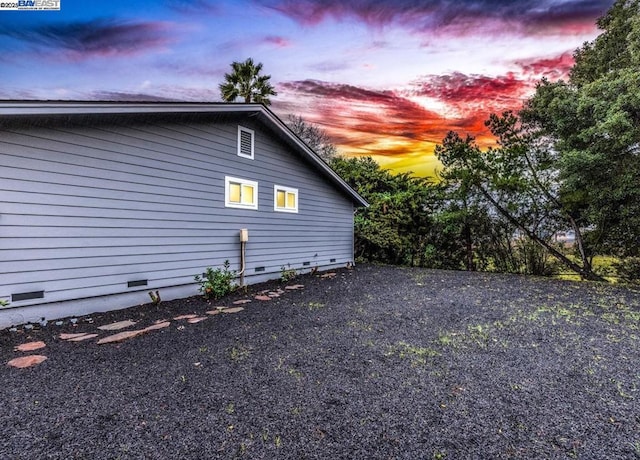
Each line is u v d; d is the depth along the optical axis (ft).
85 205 15.55
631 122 22.84
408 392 8.38
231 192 23.34
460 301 19.81
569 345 12.12
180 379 8.96
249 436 6.46
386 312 16.96
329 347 11.69
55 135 14.53
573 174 26.37
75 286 15.20
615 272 29.86
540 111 29.12
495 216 36.42
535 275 33.53
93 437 6.33
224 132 22.63
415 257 41.75
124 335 12.58
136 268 17.62
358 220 42.45
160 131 18.71
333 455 5.95
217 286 20.42
